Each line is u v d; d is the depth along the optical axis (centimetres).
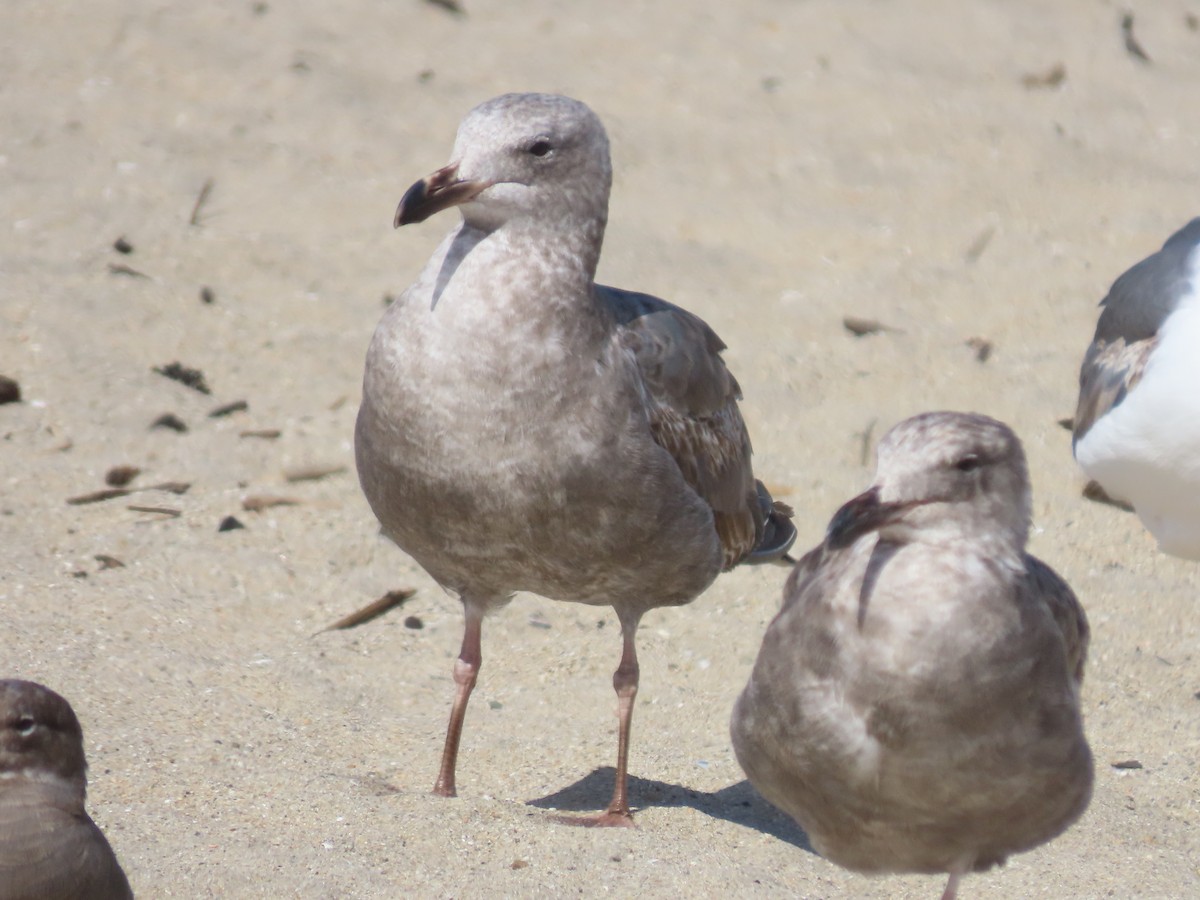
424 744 1100
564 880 911
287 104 2092
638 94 2230
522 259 967
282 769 1028
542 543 985
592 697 1180
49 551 1286
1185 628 1296
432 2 2409
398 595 1281
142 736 1051
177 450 1448
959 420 813
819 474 1480
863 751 796
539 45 2339
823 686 799
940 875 962
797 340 1708
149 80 2095
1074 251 1914
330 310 1698
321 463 1455
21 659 1119
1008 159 2127
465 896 889
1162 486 1229
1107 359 1285
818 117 2208
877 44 2420
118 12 2230
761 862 962
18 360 1530
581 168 982
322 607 1270
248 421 1509
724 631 1266
